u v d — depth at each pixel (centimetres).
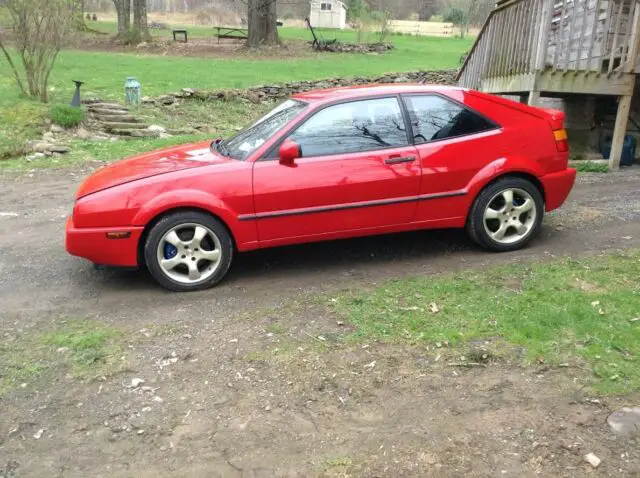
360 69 2294
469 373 327
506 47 986
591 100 1063
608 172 895
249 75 2003
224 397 314
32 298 455
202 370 341
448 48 3622
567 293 418
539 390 309
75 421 298
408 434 281
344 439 279
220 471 262
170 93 1564
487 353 344
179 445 279
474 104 509
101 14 5888
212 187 447
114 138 1216
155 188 443
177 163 476
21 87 1336
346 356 348
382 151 479
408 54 3091
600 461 257
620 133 894
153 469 264
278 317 405
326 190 465
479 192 507
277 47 2927
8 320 414
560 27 893
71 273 511
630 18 852
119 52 2736
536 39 865
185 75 1941
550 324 372
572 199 713
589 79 867
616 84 872
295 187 459
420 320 388
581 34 859
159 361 352
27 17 1264
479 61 1112
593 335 356
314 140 471
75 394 320
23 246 593
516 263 490
